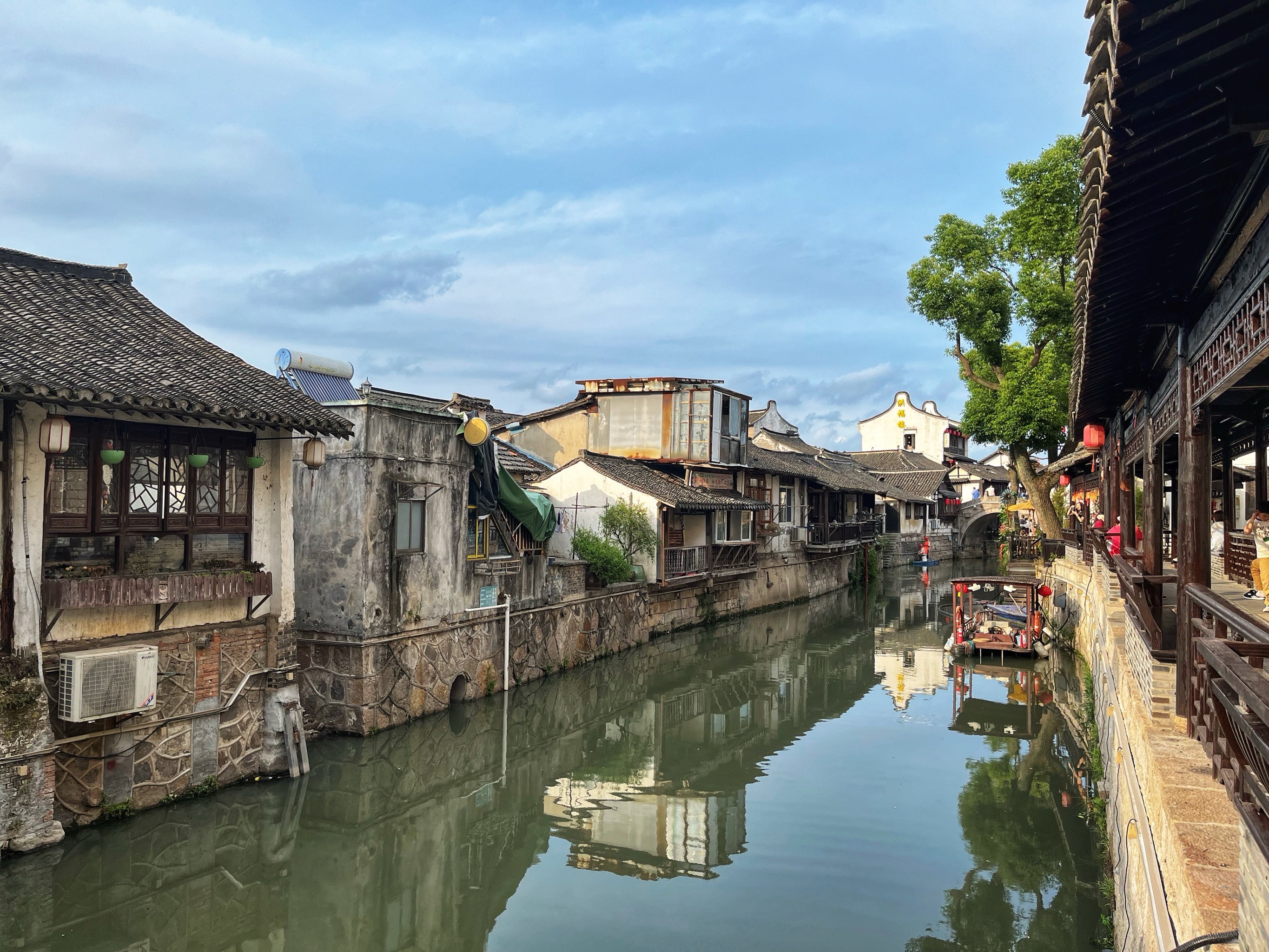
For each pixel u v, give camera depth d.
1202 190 5.08
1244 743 3.86
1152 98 3.98
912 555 55.84
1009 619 26.59
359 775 13.20
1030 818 12.29
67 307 11.46
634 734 17.14
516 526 19.66
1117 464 14.66
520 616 18.97
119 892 9.70
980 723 17.92
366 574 14.39
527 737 16.48
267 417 10.98
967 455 73.56
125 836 10.18
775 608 34.56
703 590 28.92
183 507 11.05
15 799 9.02
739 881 10.43
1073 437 18.77
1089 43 3.83
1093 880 10.12
